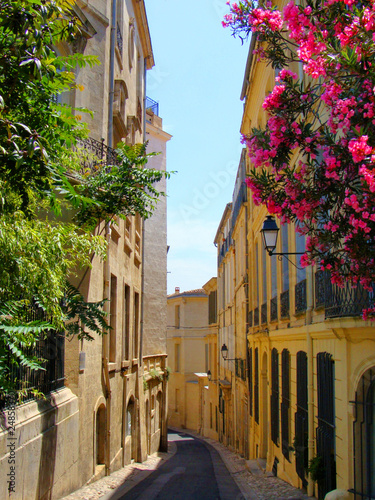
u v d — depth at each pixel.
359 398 7.24
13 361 5.27
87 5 11.57
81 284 9.91
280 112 6.00
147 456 18.95
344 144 5.29
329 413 8.23
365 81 4.75
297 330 10.80
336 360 8.00
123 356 14.31
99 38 11.97
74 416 8.90
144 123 20.30
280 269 13.33
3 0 4.28
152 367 21.84
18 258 5.03
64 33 5.14
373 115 4.69
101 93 11.85
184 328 42.72
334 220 5.51
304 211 5.73
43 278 5.57
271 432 14.77
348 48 4.71
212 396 34.97
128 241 14.77
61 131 5.29
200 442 31.86
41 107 5.02
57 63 5.22
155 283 23.69
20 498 6.10
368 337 6.95
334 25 5.25
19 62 4.39
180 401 42.78
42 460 7.03
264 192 6.08
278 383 13.83
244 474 14.80
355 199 4.82
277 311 13.82
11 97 4.71
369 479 7.09
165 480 12.42
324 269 5.84
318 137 5.72
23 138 4.49
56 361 8.45
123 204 8.93
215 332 35.47
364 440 7.18
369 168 4.46
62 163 6.90
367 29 4.72
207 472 15.27
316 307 9.28
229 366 28.09
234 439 25.38
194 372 42.41
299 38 5.42
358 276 5.57
